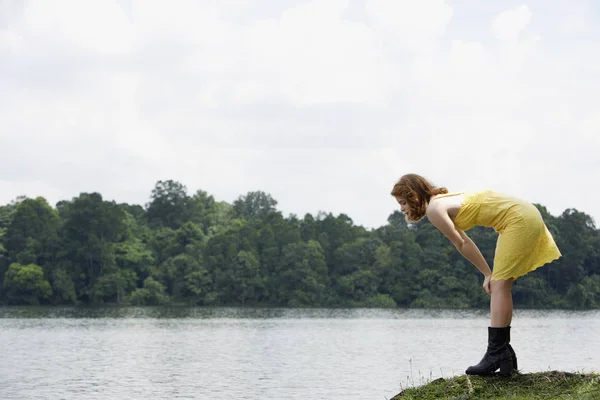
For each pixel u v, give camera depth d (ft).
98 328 217.15
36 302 365.40
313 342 165.58
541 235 23.99
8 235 387.34
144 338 178.60
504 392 23.97
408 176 25.16
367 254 400.67
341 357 128.67
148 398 80.74
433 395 25.00
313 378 97.50
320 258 393.70
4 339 174.91
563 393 23.39
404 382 92.12
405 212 25.25
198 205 502.38
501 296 24.64
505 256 24.04
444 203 24.21
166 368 111.65
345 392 83.92
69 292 366.02
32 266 363.35
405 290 374.43
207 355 134.21
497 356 25.03
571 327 210.18
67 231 383.04
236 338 178.40
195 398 80.74
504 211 24.00
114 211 396.37
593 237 376.27
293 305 375.66
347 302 378.12
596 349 135.54
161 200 488.44
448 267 373.40
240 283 380.37
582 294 350.23
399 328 217.97
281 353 137.80
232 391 85.51
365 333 195.00
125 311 327.67
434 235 385.50
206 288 380.99
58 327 221.05
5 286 364.79
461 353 135.33
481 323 245.45
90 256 377.09
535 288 353.10
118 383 93.61
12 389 88.07
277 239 409.28
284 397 80.59
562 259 361.51
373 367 111.55
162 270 394.73
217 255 391.86
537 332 187.21
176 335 189.26
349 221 460.55
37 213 402.11
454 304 359.66
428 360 121.80
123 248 396.57
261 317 286.87
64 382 94.79
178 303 381.81
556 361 112.88
